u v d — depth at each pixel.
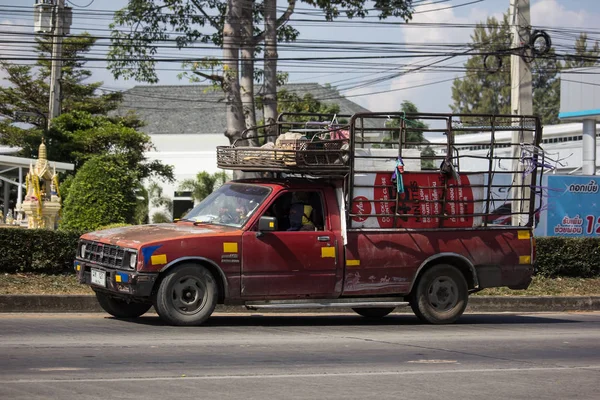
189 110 79.31
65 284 16.66
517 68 22.55
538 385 9.24
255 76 26.69
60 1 40.72
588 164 38.12
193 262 12.80
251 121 24.47
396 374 9.56
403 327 14.22
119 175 24.17
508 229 15.09
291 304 13.44
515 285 15.12
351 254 13.82
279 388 8.49
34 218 29.61
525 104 22.50
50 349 10.39
